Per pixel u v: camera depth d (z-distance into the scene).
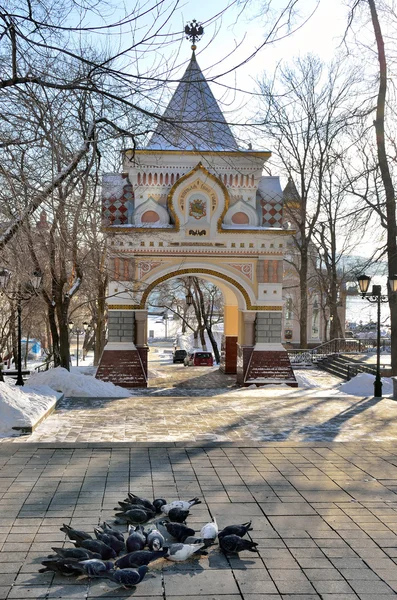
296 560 6.89
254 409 17.16
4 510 8.30
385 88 23.30
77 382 21.22
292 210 38.16
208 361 39.56
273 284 26.67
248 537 7.50
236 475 10.13
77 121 11.09
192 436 13.29
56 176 10.41
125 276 25.97
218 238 26.31
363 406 17.77
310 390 24.31
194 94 11.47
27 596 6.00
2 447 11.77
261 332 26.75
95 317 37.12
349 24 11.81
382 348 44.34
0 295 23.75
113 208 26.62
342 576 6.50
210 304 50.09
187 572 6.57
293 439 13.00
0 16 7.73
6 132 9.48
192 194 26.09
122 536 7.08
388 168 24.45
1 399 13.67
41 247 17.69
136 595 6.05
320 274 43.59
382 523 8.04
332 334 39.44
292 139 35.50
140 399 19.30
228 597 6.03
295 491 9.32
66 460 10.90
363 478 10.05
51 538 7.39
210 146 10.42
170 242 26.08
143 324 26.36
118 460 10.95
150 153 25.31
